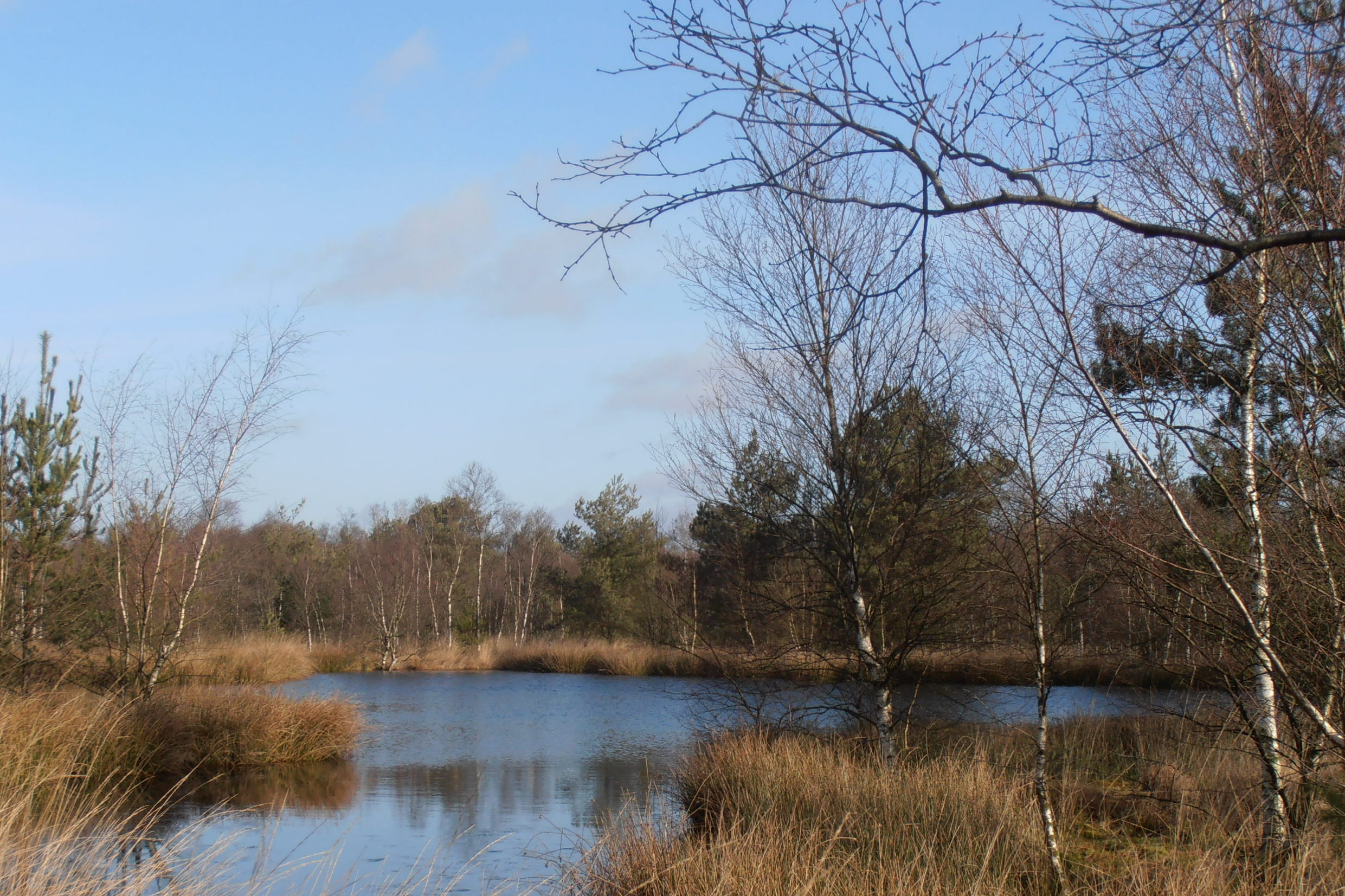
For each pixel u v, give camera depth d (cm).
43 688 1423
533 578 5228
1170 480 615
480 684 2967
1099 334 606
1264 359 574
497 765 1545
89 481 1650
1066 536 671
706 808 941
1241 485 605
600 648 3509
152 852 883
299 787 1343
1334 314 505
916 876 654
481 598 5081
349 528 6438
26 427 1541
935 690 1472
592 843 997
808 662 1212
